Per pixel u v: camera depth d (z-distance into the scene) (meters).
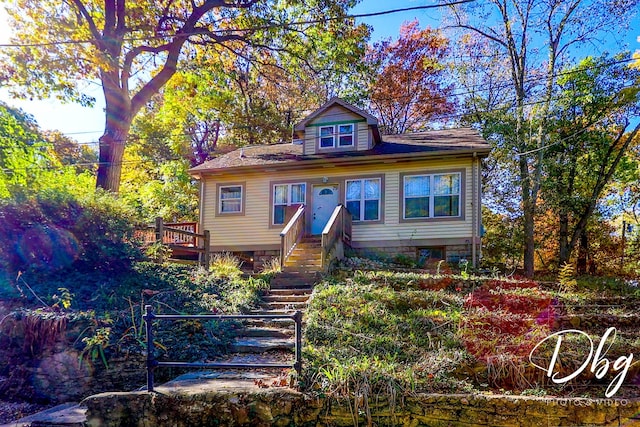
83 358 5.00
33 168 10.81
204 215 13.66
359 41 14.57
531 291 7.22
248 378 4.25
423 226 11.80
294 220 10.77
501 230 17.05
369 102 22.45
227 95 17.34
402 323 5.67
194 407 3.62
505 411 3.58
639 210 17.58
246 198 13.38
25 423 4.03
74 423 3.90
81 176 10.49
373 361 4.37
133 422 3.61
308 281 8.35
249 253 13.10
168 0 13.52
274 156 13.94
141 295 6.33
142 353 5.00
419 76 22.05
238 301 6.85
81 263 6.93
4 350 5.26
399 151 12.14
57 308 5.60
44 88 12.31
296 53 14.80
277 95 22.56
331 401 3.63
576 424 3.50
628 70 14.27
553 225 16.92
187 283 7.30
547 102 15.07
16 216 6.48
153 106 22.30
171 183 19.83
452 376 4.34
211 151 23.16
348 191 12.58
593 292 8.58
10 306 5.63
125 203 7.78
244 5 13.82
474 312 5.91
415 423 3.60
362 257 11.43
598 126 15.36
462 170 11.65
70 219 6.80
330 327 5.50
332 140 13.31
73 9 12.52
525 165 15.60
